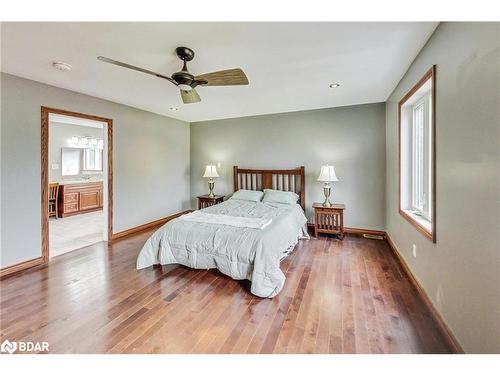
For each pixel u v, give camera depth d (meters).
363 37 1.96
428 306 2.06
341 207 3.93
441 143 1.81
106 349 1.62
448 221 1.71
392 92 3.43
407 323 1.86
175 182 5.36
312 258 3.18
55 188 5.55
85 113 3.48
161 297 2.26
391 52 2.23
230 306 2.12
